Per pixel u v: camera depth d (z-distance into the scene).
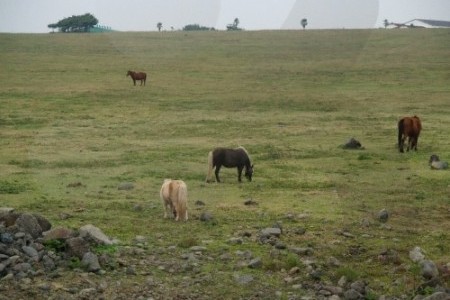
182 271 8.94
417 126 22.67
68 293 7.68
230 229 11.82
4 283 7.77
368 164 18.86
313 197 15.25
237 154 17.72
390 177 16.83
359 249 10.61
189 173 18.78
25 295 7.51
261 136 26.08
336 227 12.23
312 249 10.48
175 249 10.09
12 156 21.42
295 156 21.78
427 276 9.12
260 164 20.61
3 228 9.18
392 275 9.29
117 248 9.72
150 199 14.81
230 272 9.02
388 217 12.93
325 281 8.86
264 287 8.45
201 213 13.16
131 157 21.45
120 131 28.02
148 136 26.77
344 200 14.36
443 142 25.39
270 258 9.73
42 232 9.46
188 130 28.00
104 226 11.73
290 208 14.03
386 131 27.08
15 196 15.00
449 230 12.13
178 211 12.34
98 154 22.16
